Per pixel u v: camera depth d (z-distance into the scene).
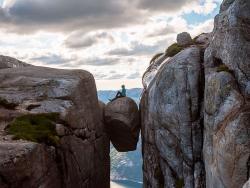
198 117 32.00
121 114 44.97
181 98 32.78
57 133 30.59
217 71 27.59
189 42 41.22
